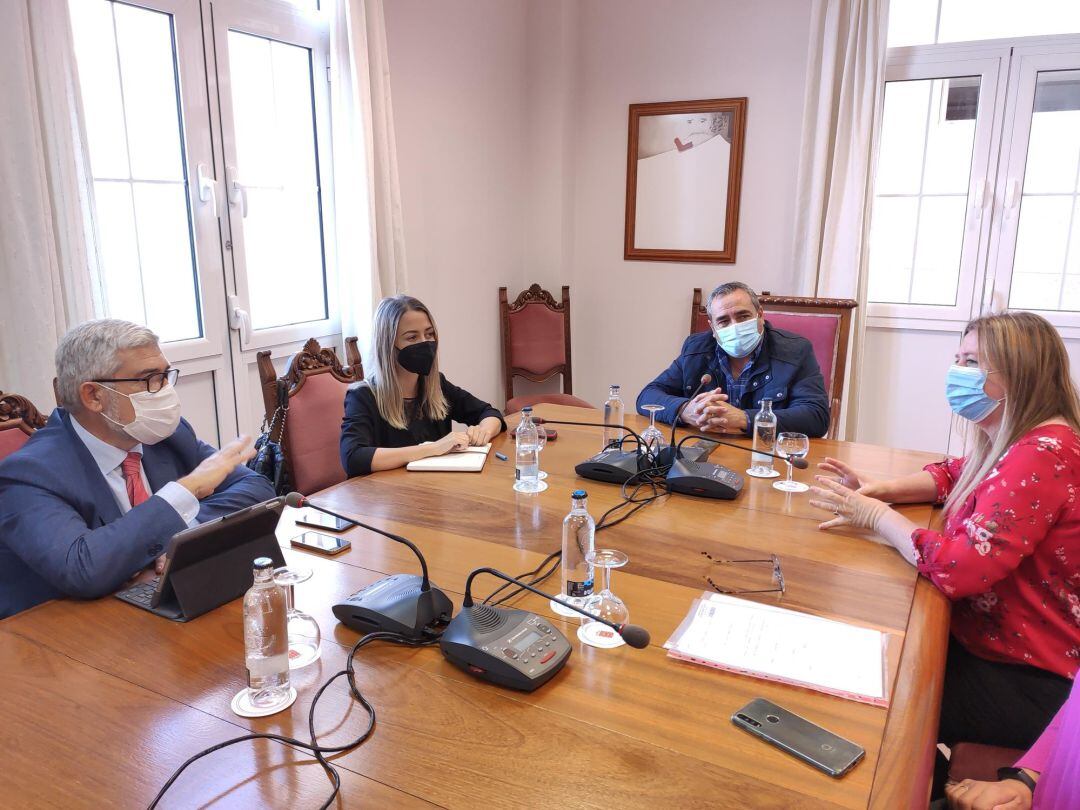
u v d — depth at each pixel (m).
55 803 0.87
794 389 2.57
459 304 4.20
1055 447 1.40
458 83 3.95
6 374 2.22
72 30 2.24
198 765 0.93
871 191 3.80
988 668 1.47
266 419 2.36
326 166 3.35
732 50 4.12
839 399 3.06
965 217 3.84
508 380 4.48
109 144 2.58
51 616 1.30
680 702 1.06
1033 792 1.13
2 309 2.18
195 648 1.20
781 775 0.91
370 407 2.33
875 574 1.46
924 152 3.87
